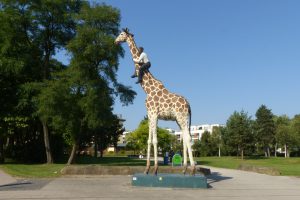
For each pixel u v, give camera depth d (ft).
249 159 215.51
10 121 124.36
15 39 116.67
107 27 113.60
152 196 47.42
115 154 384.47
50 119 117.08
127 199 44.62
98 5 113.60
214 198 46.19
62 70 120.78
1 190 52.24
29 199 43.91
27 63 119.03
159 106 61.67
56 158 147.64
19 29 118.52
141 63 62.85
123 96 120.37
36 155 141.28
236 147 233.35
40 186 57.26
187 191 52.90
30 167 100.83
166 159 123.75
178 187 56.34
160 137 247.70
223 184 62.85
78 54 110.32
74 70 110.11
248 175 81.61
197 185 56.18
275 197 47.62
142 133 254.06
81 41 109.09
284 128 297.94
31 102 119.14
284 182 66.59
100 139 257.96
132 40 64.69
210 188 56.70
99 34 109.50
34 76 126.52
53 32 123.13
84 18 111.24
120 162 150.82
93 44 109.19
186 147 62.08
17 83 126.00
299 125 288.10
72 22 122.72
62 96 107.76
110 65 112.68
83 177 73.46
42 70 126.21
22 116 125.08
